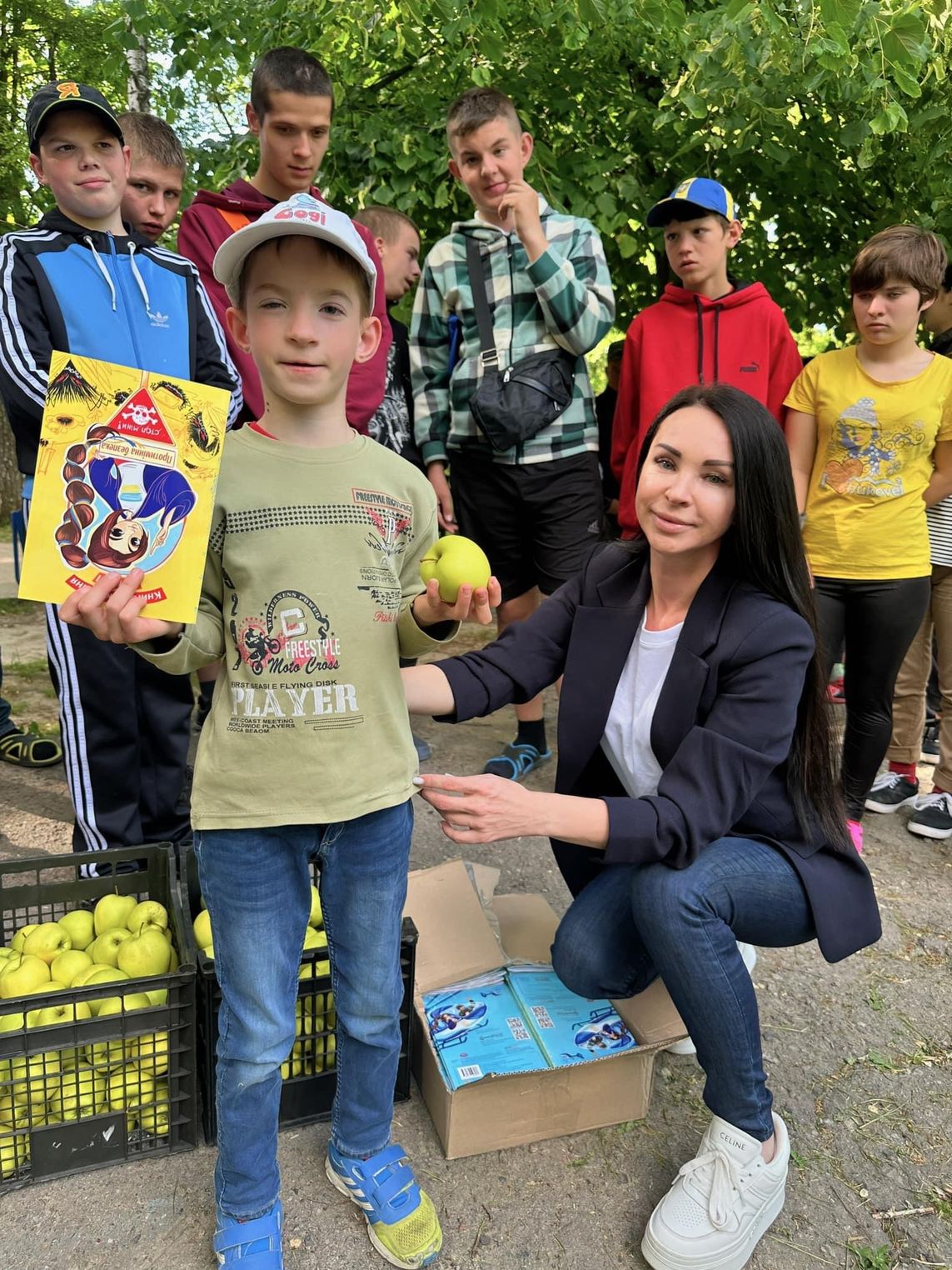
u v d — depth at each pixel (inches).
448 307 140.9
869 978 104.4
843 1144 81.2
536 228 125.4
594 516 142.1
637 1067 79.7
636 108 196.5
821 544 128.7
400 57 199.3
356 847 62.7
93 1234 68.7
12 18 490.9
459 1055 76.8
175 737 108.7
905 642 125.7
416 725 174.9
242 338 61.2
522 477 137.9
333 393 60.3
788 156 184.9
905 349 124.0
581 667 79.7
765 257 228.5
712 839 68.7
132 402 52.9
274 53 124.1
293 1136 78.6
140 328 99.6
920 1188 77.1
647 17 165.3
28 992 76.2
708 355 132.7
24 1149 72.7
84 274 96.4
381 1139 70.6
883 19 142.4
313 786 58.9
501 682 79.6
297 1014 77.1
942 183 178.7
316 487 59.8
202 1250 67.9
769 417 70.4
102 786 104.2
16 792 139.9
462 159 134.6
